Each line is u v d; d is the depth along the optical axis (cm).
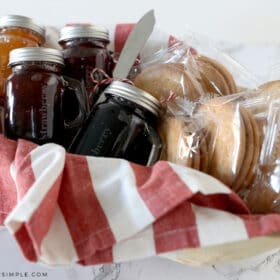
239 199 42
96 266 48
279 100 49
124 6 73
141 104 48
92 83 55
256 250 42
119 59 56
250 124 47
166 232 41
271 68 60
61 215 42
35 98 49
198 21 72
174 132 49
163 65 56
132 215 41
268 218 40
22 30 55
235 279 48
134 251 41
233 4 73
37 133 49
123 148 48
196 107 52
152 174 43
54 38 62
